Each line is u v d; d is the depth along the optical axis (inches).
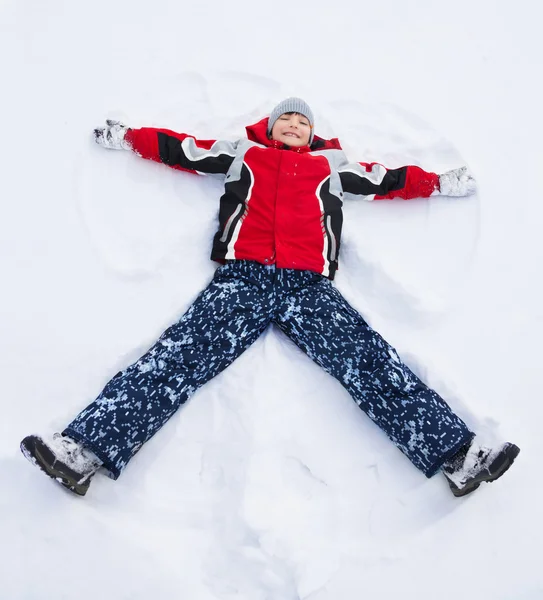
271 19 88.4
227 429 58.4
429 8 93.4
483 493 57.3
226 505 55.4
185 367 57.7
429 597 52.5
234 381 60.0
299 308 61.8
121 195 69.4
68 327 62.1
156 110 76.8
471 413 60.5
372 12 91.8
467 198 74.5
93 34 81.8
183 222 68.3
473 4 94.7
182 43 83.3
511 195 75.7
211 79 80.5
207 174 70.1
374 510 56.9
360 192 70.5
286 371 61.4
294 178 66.5
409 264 70.1
